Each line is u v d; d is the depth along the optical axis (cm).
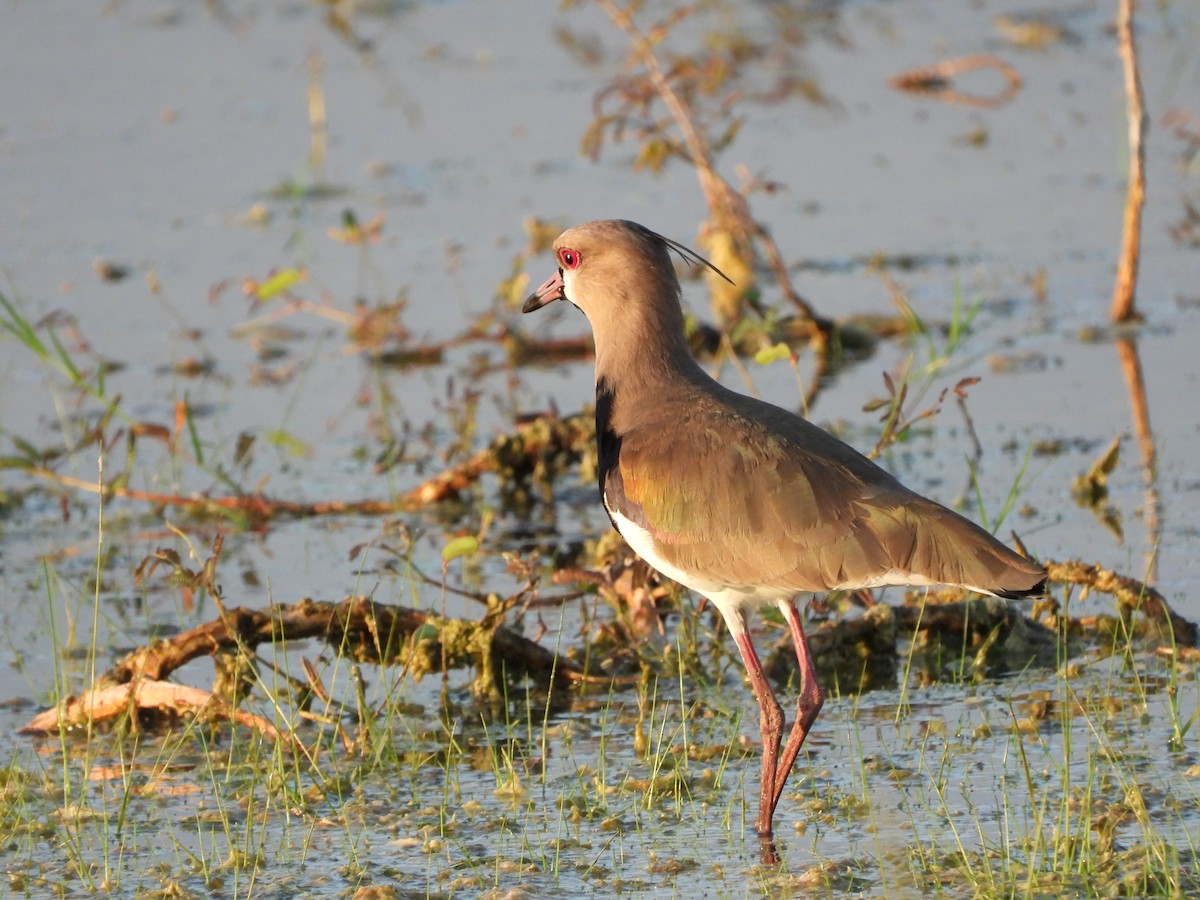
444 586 1129
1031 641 1110
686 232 1902
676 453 920
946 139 2281
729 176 2145
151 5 2961
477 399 1542
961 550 851
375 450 1519
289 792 945
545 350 1727
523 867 841
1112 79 2466
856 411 1532
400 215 2056
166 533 1373
